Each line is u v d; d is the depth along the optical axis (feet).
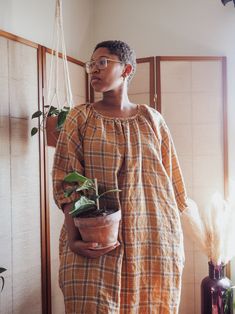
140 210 3.42
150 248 3.45
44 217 6.20
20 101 5.71
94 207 3.34
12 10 6.12
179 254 3.59
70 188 3.38
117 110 3.69
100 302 3.21
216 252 6.27
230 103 7.25
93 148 3.44
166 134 3.92
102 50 3.59
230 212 6.38
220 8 7.32
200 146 7.00
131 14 8.00
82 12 8.01
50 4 7.00
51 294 6.41
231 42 7.27
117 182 3.41
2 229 5.42
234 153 7.22
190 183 7.01
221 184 6.98
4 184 5.44
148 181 3.52
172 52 7.68
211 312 6.25
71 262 3.39
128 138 3.50
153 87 6.98
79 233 3.41
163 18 7.73
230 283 6.45
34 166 6.01
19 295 5.72
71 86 6.98
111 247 3.28
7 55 5.46
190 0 7.52
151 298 3.43
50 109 5.82
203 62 6.97
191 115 6.98
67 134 3.55
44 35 6.85
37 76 6.04
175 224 3.60
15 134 5.62
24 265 5.82
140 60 7.09
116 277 3.28
